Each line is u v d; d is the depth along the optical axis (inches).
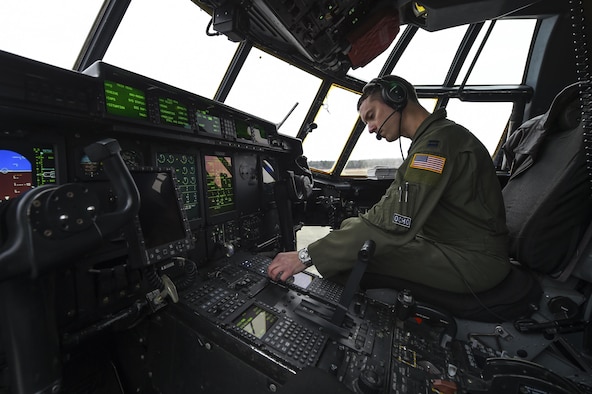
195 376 32.7
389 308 41.1
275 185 76.7
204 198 53.0
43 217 19.3
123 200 25.3
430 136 39.9
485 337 36.8
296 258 42.3
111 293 35.2
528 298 37.4
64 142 33.0
